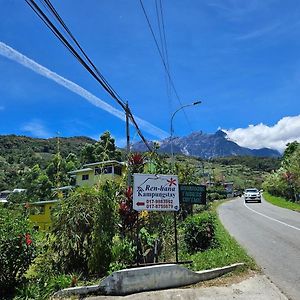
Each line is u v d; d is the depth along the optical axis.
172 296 7.75
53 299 7.84
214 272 9.20
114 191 10.91
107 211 10.13
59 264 10.17
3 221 8.73
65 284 8.57
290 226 19.47
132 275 8.15
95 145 53.44
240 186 111.38
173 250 12.81
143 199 9.70
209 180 77.44
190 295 7.81
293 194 43.50
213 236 12.87
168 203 9.84
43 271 9.78
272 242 14.56
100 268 9.75
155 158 18.81
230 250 11.68
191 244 12.65
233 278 9.06
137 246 9.83
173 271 8.54
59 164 19.44
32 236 9.17
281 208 34.78
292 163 41.22
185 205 20.94
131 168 14.29
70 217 10.31
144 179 9.81
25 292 8.16
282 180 46.97
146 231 12.35
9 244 8.59
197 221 12.89
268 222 22.28
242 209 36.44
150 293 7.98
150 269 8.34
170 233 14.80
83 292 8.04
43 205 37.22
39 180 41.69
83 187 10.92
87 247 10.18
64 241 10.24
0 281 8.50
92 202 10.34
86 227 10.29
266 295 7.78
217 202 55.34
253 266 10.06
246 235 16.91
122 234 11.31
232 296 7.71
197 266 9.59
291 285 8.48
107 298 7.77
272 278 9.11
